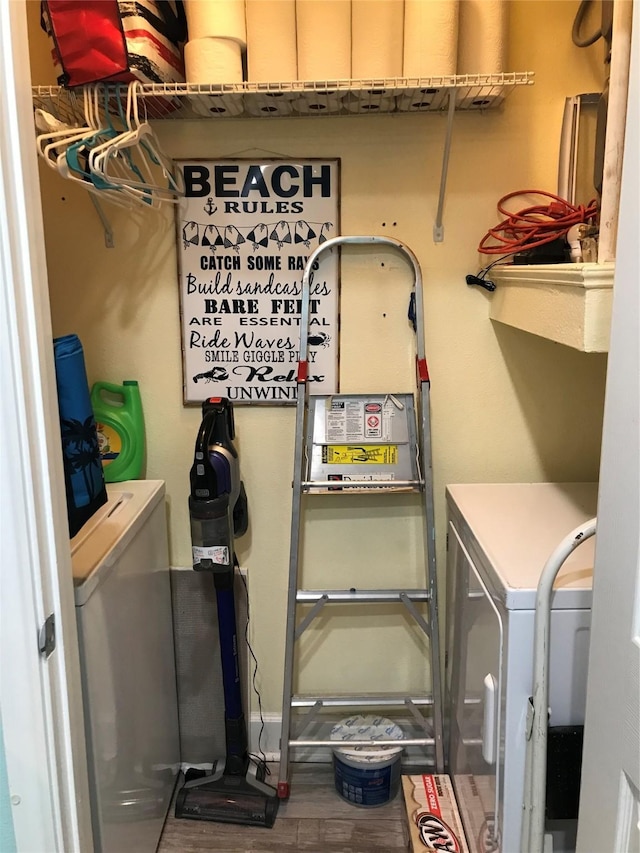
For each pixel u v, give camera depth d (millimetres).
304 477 1887
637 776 868
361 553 2006
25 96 920
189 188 1804
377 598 1906
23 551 962
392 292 1849
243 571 2025
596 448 1923
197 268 1849
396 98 1612
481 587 1469
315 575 2023
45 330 987
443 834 1657
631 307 874
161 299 1872
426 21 1447
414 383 1898
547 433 1919
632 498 877
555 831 1357
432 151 1766
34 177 950
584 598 1253
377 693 2090
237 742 1955
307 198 1801
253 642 2076
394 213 1804
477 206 1790
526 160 1761
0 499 946
